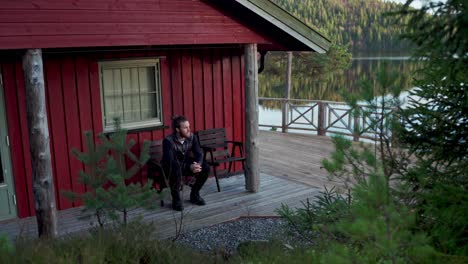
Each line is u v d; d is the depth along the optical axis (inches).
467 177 93.5
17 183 241.0
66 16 201.2
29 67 193.6
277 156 378.3
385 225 66.9
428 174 96.3
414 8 75.9
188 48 283.7
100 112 263.1
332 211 133.3
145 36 225.0
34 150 196.1
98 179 180.2
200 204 255.6
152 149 276.2
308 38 267.0
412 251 67.7
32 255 126.9
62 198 253.0
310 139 452.8
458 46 74.0
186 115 295.1
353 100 86.5
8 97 233.9
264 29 264.8
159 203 257.0
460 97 95.3
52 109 246.4
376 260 82.2
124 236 155.2
